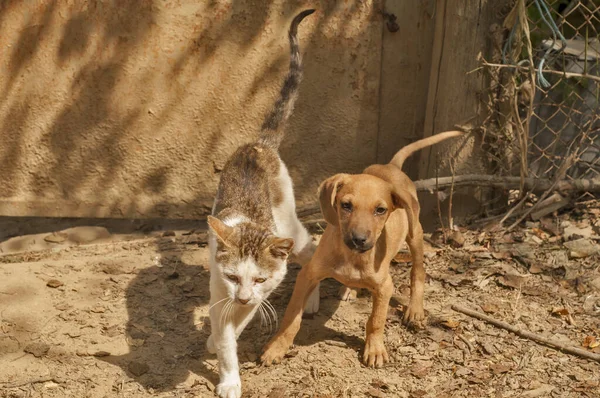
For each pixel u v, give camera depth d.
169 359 1.81
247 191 1.83
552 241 2.12
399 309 1.94
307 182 2.28
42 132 2.21
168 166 2.25
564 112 2.24
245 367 1.80
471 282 2.01
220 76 2.19
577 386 1.74
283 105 2.01
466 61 2.13
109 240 2.23
